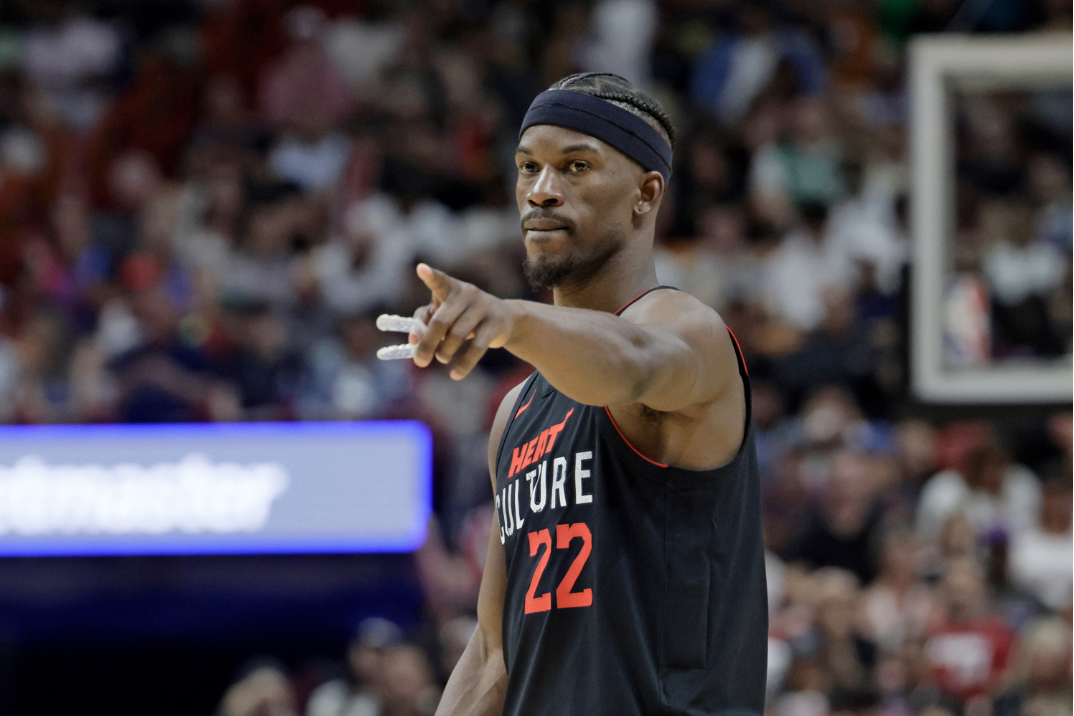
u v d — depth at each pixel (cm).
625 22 3569
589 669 754
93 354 2786
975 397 1736
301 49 3494
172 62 3528
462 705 903
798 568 2378
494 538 920
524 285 2997
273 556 2412
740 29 3525
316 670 2448
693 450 764
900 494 2531
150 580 2416
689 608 760
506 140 3359
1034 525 2497
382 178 3241
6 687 2641
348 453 2422
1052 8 3002
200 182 3272
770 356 2802
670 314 750
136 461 2433
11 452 2441
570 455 795
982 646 2239
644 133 819
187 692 2650
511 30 3603
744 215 3139
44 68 3706
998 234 1780
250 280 3022
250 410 2631
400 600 2391
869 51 3447
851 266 2984
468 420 2658
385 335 2802
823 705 2217
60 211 3269
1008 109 1802
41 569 2423
